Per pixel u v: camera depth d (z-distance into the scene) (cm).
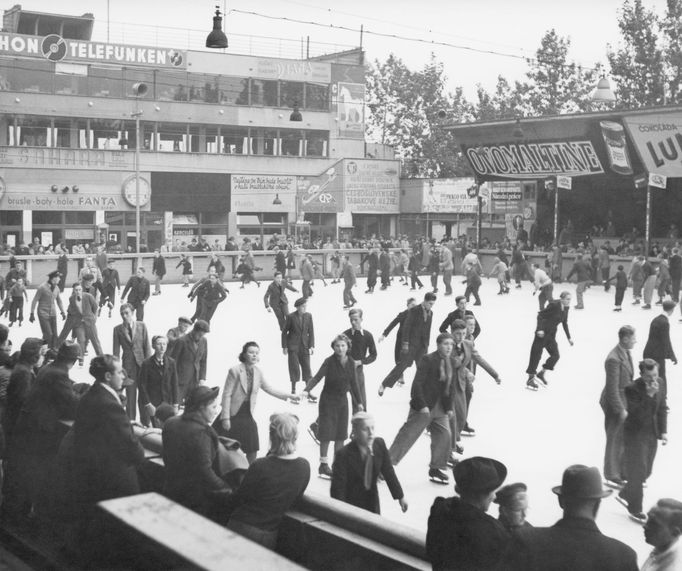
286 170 6669
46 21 6191
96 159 5903
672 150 4038
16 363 841
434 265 3988
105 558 479
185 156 6256
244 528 528
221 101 6444
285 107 6656
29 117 5797
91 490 601
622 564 385
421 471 1147
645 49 6725
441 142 8094
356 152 7025
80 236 5900
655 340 1341
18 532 691
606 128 4247
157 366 1173
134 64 6131
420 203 6462
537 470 1130
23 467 716
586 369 1928
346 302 3262
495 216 5928
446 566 432
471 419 1441
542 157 4700
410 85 8169
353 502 725
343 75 6919
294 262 4506
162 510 258
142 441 698
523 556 391
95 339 1923
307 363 1608
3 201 5644
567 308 1700
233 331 2562
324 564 497
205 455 592
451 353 1109
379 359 2095
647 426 938
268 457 541
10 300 2673
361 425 721
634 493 938
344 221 6569
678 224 5400
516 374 1866
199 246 4919
